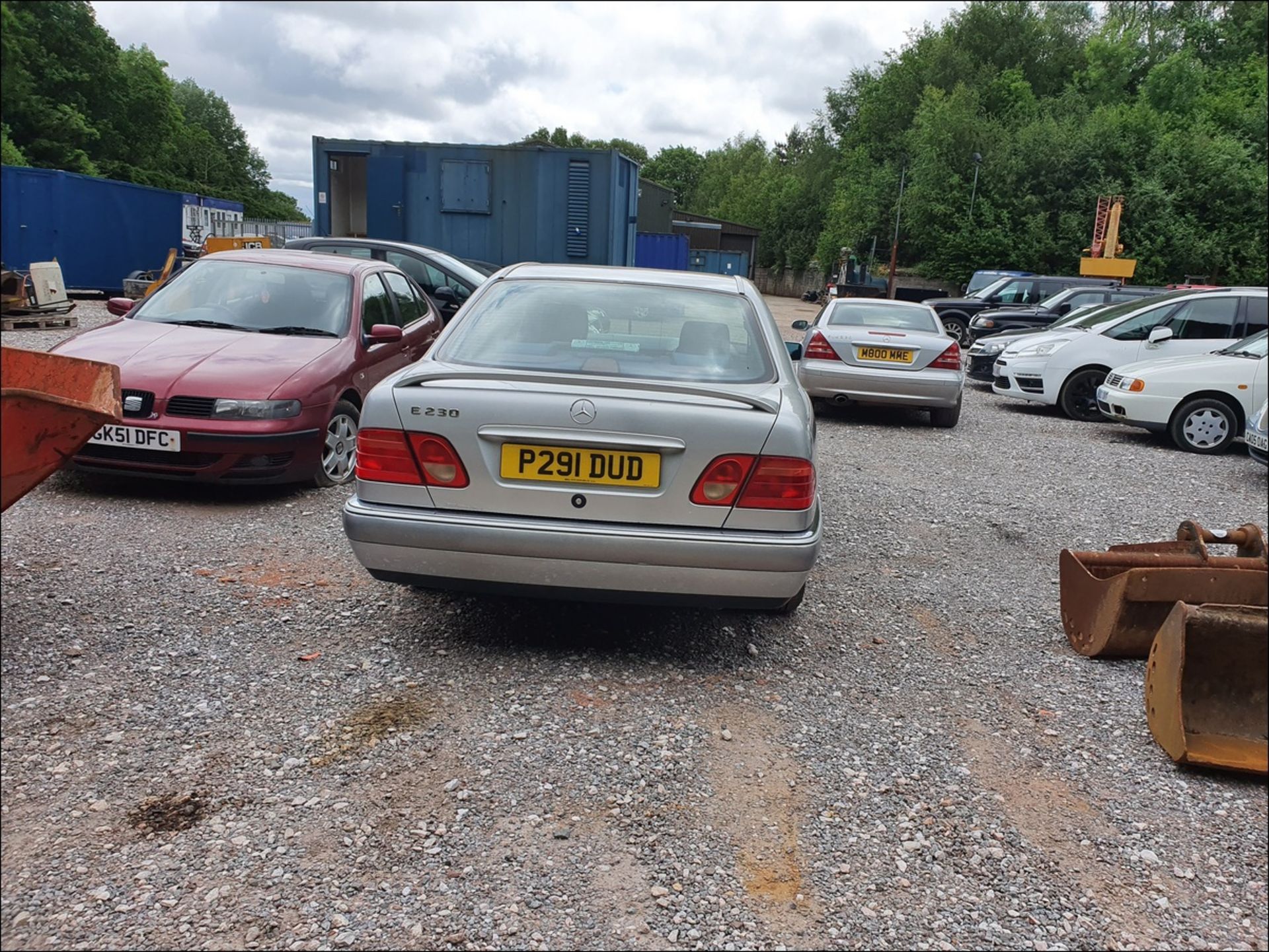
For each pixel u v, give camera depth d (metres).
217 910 2.33
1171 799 3.12
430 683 3.61
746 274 57.78
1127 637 4.17
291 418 5.96
